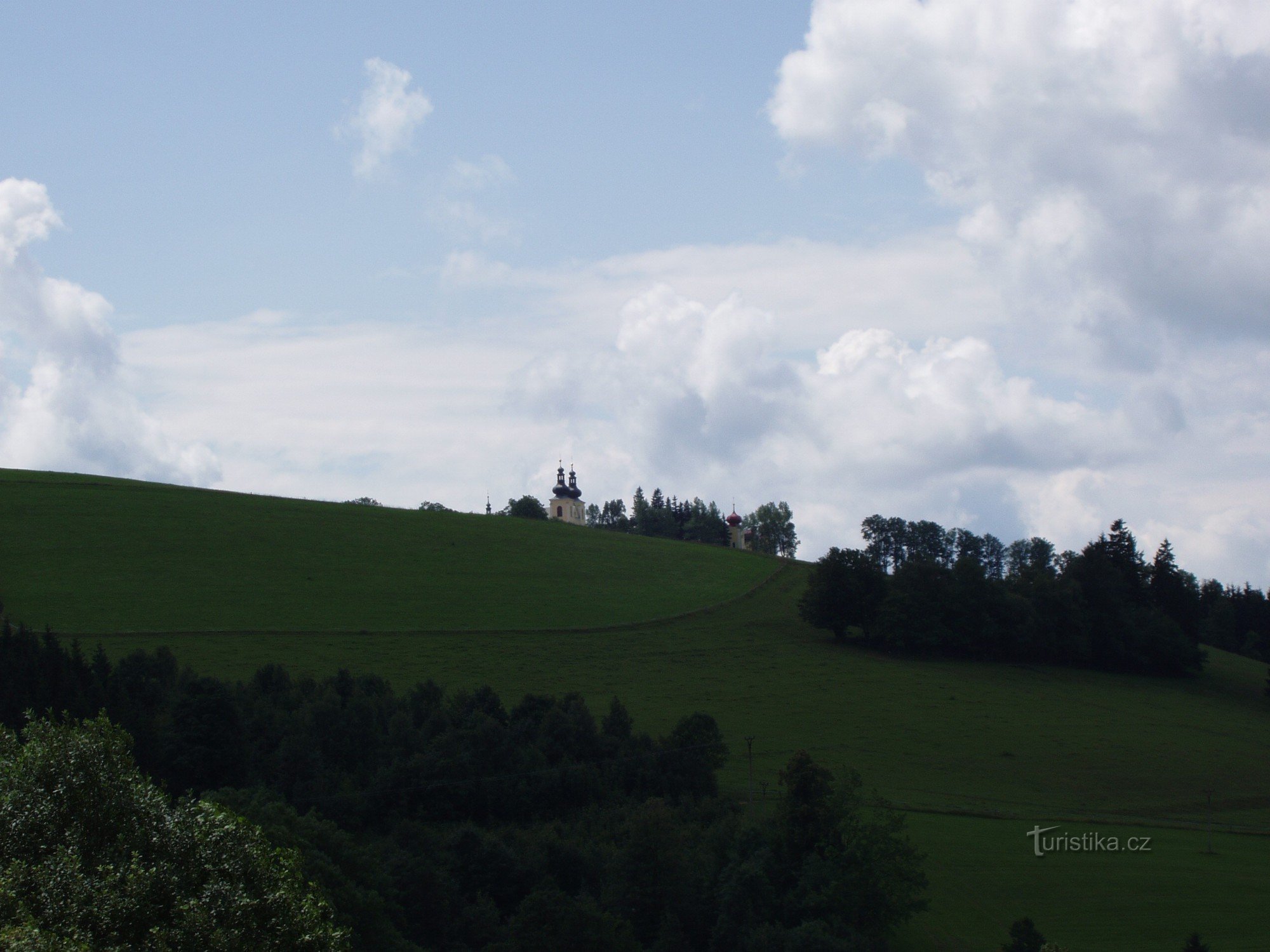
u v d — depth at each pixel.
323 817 76.88
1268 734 127.12
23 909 26.89
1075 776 105.31
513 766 87.69
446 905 66.31
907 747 112.00
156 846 30.91
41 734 32.75
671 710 118.94
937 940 65.69
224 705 83.19
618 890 71.06
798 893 71.62
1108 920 67.38
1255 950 62.59
